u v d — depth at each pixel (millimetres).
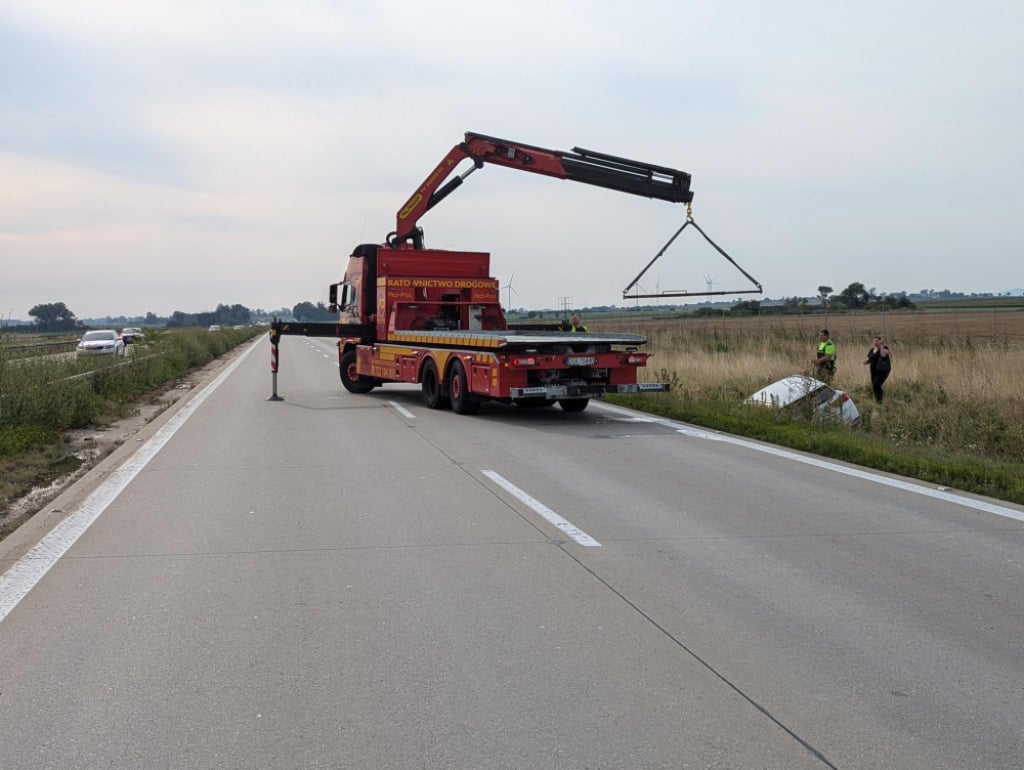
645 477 10172
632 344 16297
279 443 12969
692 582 6062
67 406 14781
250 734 3848
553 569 6375
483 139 19344
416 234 21016
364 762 3602
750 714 4023
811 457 11680
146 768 3561
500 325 20906
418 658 4707
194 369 33094
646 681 4395
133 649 4848
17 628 5195
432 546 7031
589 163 18891
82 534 7480
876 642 4934
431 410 17906
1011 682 4391
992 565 6500
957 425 14023
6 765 3574
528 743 3752
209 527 7707
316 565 6496
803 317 66438
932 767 3543
